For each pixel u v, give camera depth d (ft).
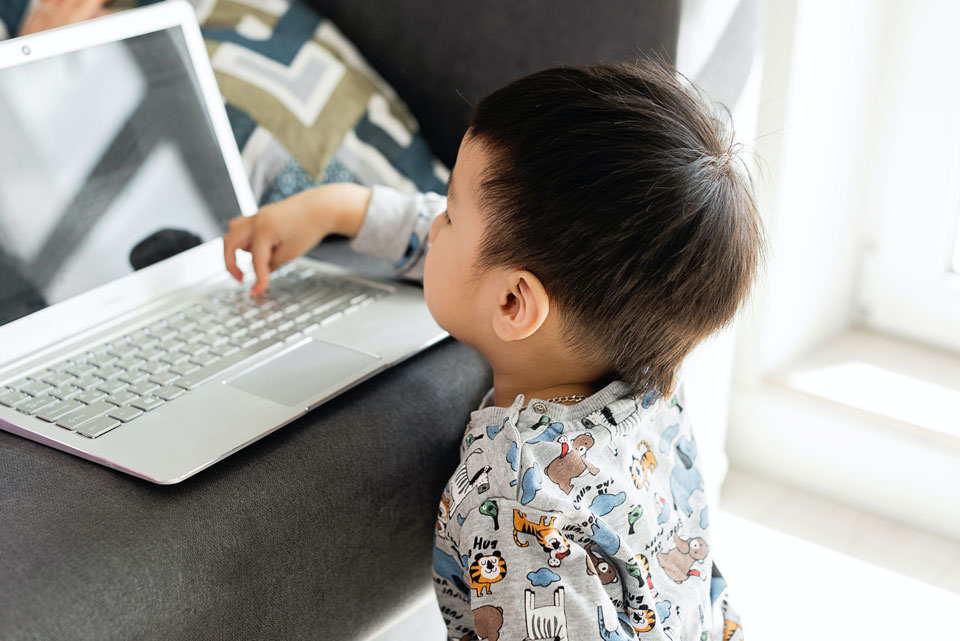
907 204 4.47
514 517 2.01
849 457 4.40
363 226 2.99
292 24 3.87
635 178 1.96
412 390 2.52
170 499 2.09
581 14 3.17
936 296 4.57
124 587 1.90
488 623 1.98
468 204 2.15
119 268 2.82
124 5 4.00
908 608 3.87
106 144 2.80
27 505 2.06
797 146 4.02
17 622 1.80
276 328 2.72
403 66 3.85
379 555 2.35
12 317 2.60
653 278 2.02
